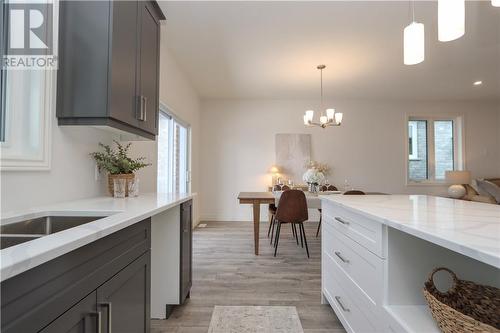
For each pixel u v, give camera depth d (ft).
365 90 17.11
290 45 10.93
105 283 3.12
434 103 19.60
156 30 6.96
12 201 3.99
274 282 8.38
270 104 19.17
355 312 4.91
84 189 5.67
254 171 19.04
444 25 4.23
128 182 6.15
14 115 4.10
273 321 6.19
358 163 19.31
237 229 15.84
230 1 8.11
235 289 7.87
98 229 2.77
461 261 3.95
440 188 19.48
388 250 3.87
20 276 1.91
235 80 15.23
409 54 5.00
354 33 10.02
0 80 4.05
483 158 19.60
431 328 3.31
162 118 12.14
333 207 6.23
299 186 16.25
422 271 3.90
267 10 8.57
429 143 19.92
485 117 19.67
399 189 19.42
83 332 2.68
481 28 9.68
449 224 3.22
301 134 19.15
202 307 6.84
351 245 5.11
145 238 4.41
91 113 4.68
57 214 4.09
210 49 11.29
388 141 19.43
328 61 12.53
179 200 5.76
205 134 19.02
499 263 2.03
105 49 4.69
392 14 8.77
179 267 6.46
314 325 6.04
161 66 10.53
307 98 18.95
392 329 3.60
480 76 14.55
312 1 8.12
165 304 6.39
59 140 4.89
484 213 4.02
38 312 2.08
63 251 2.21
